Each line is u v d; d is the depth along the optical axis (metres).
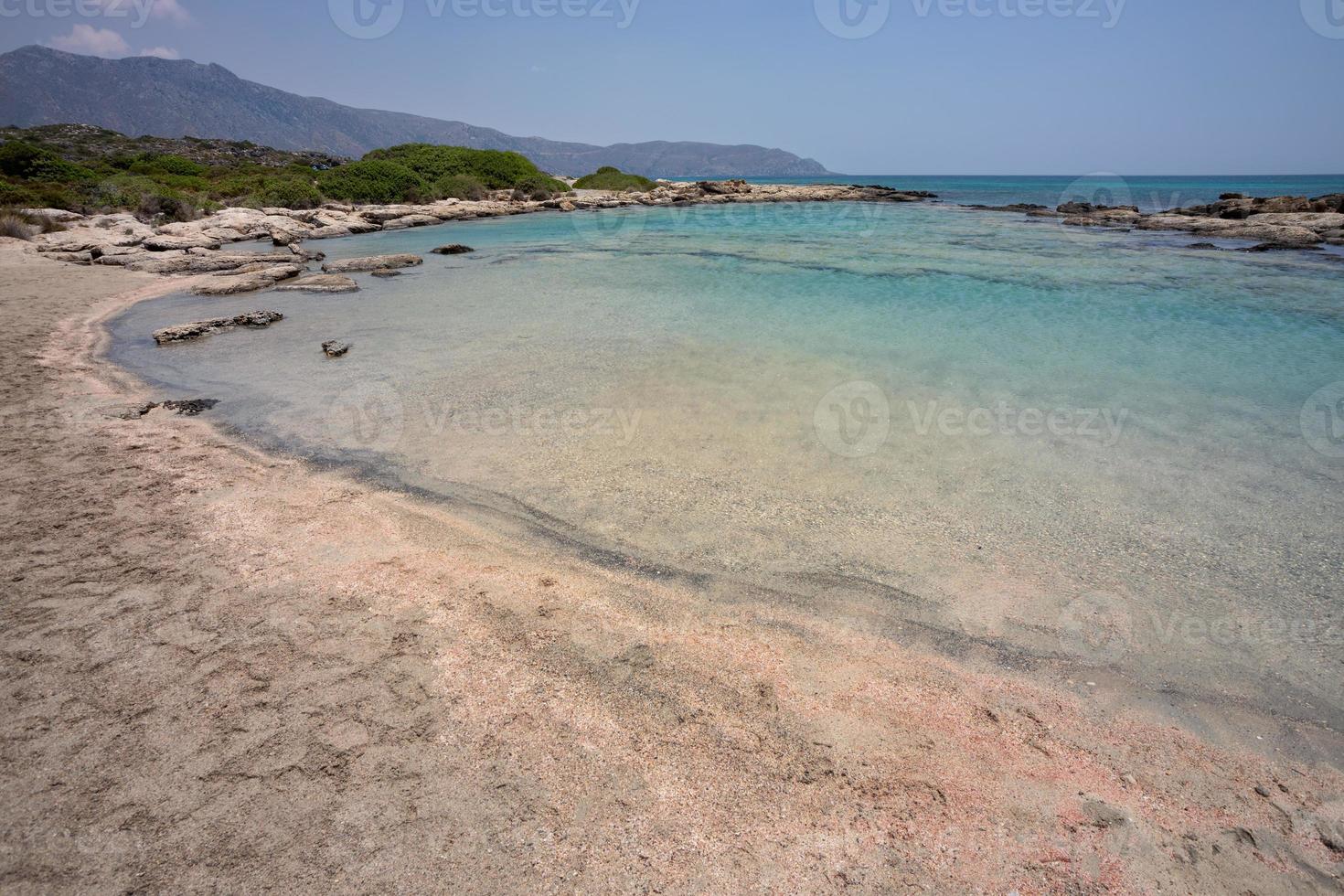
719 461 6.04
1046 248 22.44
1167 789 2.82
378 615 3.84
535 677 3.36
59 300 13.82
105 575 4.16
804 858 2.46
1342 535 4.75
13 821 2.50
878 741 3.04
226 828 2.49
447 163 47.88
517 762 2.84
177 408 7.40
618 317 12.02
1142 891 2.38
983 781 2.84
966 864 2.46
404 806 2.61
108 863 2.35
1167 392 7.85
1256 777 2.89
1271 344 10.02
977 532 4.85
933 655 3.64
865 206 45.84
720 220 35.25
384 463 5.98
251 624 3.73
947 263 18.88
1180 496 5.35
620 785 2.74
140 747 2.86
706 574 4.35
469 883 2.31
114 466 5.81
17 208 26.30
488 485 5.57
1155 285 15.02
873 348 9.86
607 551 4.61
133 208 31.92
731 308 12.84
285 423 6.93
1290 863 2.49
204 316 12.47
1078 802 2.75
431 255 21.62
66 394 7.82
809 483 5.62
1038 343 10.19
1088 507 5.20
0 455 5.98
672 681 3.38
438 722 3.04
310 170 50.31
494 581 4.22
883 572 4.37
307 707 3.12
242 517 4.95
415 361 9.23
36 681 3.24
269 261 20.17
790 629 3.82
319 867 2.36
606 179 56.47
